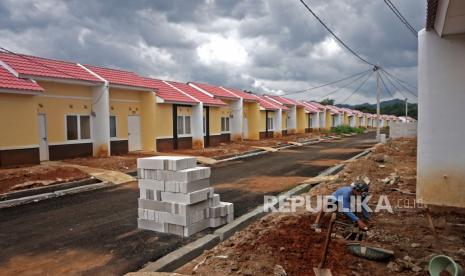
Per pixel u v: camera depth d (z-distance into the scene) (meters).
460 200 9.02
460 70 8.91
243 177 14.84
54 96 16.69
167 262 6.04
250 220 8.78
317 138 40.06
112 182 13.46
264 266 5.41
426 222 7.62
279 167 17.88
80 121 18.05
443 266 4.96
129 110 21.19
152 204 7.76
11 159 13.99
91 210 9.66
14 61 15.21
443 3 7.21
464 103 8.92
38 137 15.05
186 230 7.38
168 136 23.27
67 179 13.03
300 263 5.53
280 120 40.66
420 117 9.36
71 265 6.09
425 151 9.31
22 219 8.85
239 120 32.09
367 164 15.55
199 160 19.41
